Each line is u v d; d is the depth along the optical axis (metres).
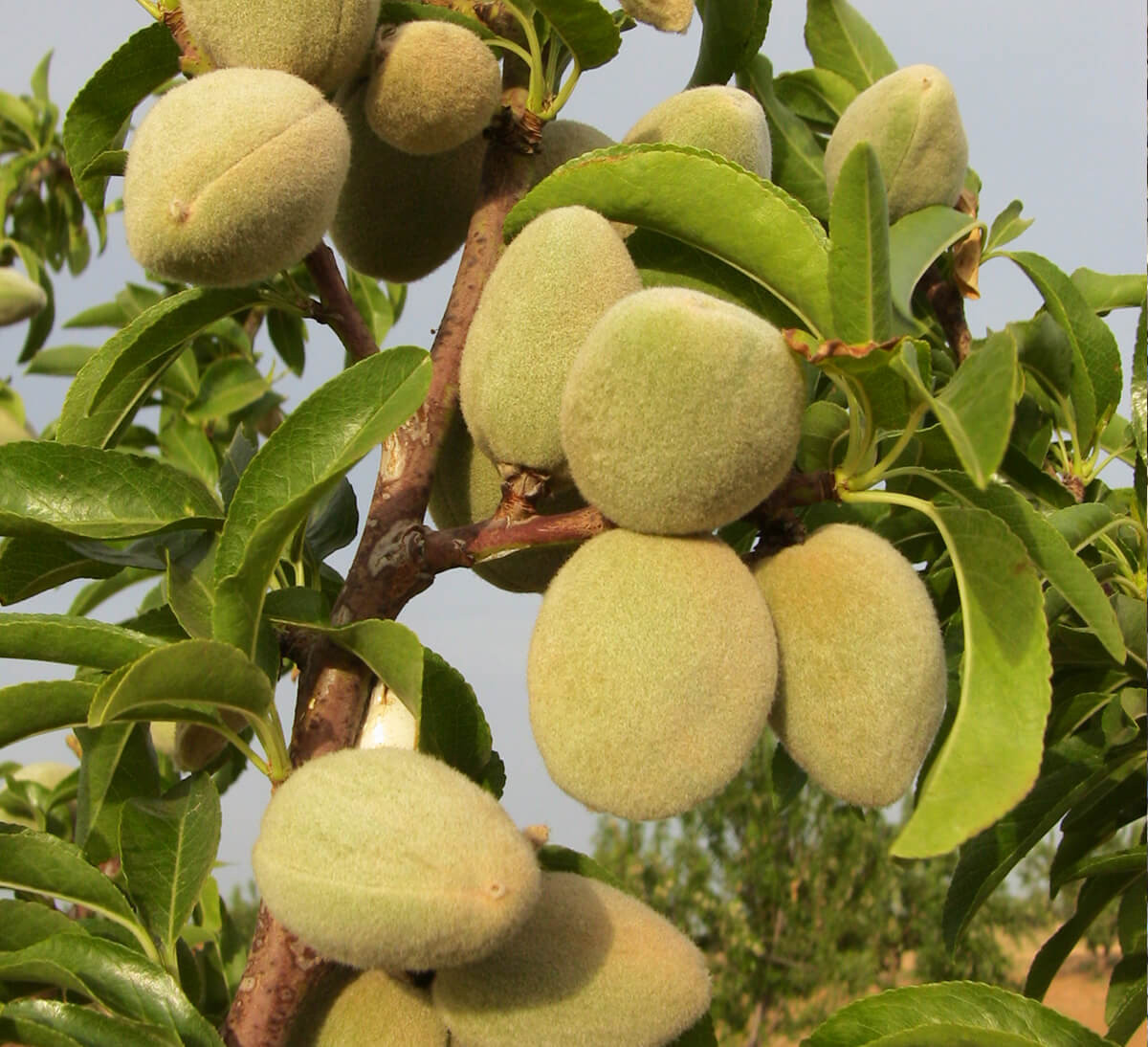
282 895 0.28
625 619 0.30
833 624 0.30
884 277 0.30
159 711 0.32
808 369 0.35
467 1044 0.30
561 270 0.32
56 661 0.32
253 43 0.33
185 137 0.31
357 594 0.32
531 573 0.35
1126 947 0.42
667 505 0.30
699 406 0.29
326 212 0.32
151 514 0.35
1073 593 0.31
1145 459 0.39
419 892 0.27
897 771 0.30
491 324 0.32
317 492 0.30
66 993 0.34
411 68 0.34
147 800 0.35
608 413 0.30
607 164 0.32
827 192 0.42
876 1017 0.32
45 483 0.34
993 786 0.29
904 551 0.40
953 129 0.38
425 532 0.32
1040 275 0.41
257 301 0.35
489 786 0.36
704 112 0.36
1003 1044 0.31
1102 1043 0.31
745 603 0.30
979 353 0.29
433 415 0.34
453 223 0.37
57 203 0.79
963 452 0.27
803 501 0.32
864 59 0.46
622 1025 0.30
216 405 0.59
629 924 0.30
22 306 0.68
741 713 0.30
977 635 0.30
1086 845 0.40
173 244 0.31
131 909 0.34
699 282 0.34
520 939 0.30
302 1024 0.31
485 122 0.34
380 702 0.32
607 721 0.29
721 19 0.39
